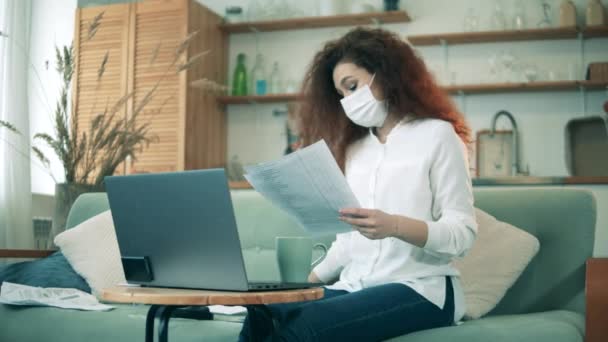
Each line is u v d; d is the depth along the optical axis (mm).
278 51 5305
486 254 1973
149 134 4836
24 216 4426
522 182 4000
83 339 1960
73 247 2488
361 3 4984
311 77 1997
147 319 1419
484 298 1918
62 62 3258
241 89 5211
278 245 1496
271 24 5148
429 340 1527
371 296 1521
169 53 4836
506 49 4820
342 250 1849
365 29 1909
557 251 1979
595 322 1575
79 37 5023
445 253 1539
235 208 2461
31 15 5109
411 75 1808
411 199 1677
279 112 5266
